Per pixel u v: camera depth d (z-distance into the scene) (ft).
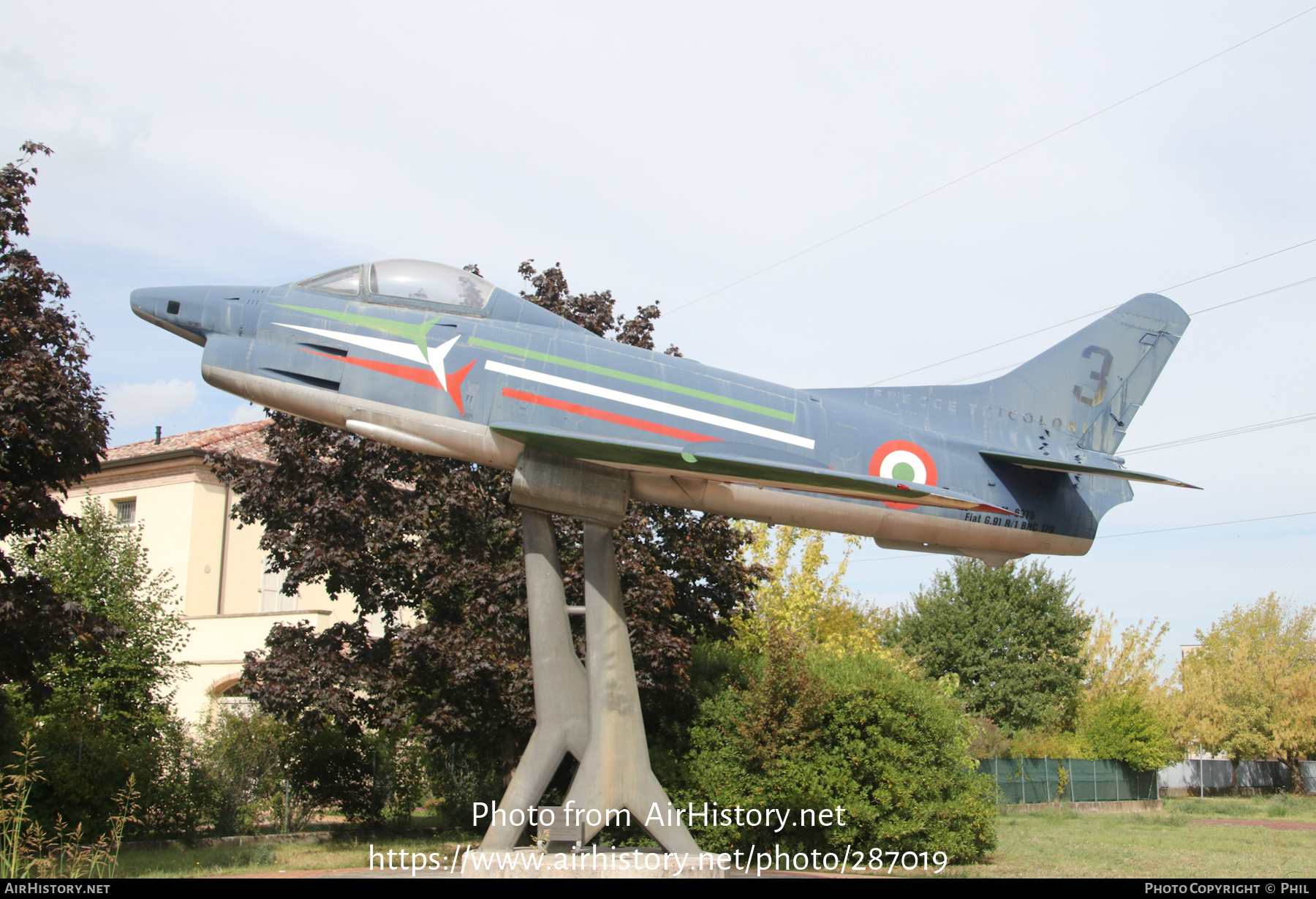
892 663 60.64
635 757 35.47
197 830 58.49
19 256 45.75
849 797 49.29
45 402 43.62
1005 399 43.14
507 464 36.27
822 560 82.48
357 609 58.39
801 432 37.78
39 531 45.57
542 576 36.47
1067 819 82.99
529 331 36.47
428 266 37.65
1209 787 135.64
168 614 73.56
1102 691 136.67
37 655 43.80
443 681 53.47
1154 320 45.85
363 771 65.57
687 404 36.35
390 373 35.45
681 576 57.67
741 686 56.24
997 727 106.83
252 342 36.35
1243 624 179.83
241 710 67.41
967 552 42.16
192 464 89.66
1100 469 38.73
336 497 53.62
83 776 51.47
